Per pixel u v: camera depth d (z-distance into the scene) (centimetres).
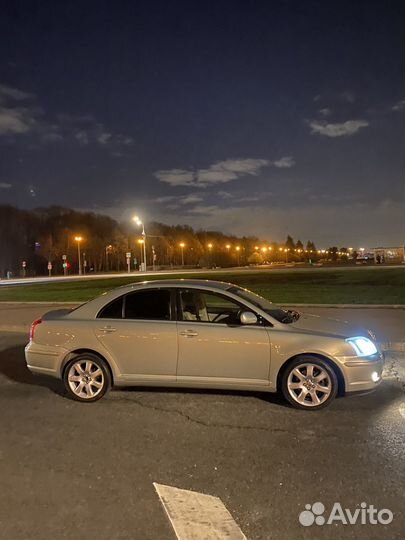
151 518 343
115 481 399
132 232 14112
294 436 491
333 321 634
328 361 571
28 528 332
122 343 608
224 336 587
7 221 11369
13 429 523
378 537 319
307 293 2052
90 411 579
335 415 552
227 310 653
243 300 611
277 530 328
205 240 17638
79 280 5000
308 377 571
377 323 1155
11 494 380
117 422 539
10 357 916
